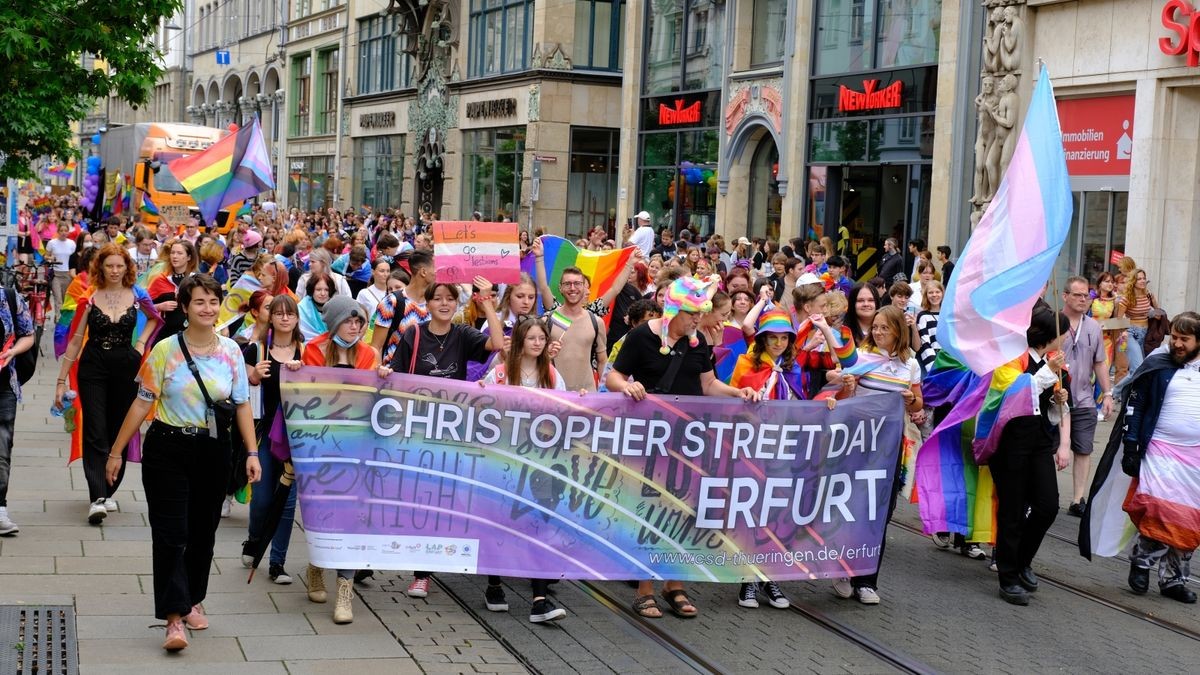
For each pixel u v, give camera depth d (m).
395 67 56.53
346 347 8.59
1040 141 9.59
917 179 26.02
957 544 10.91
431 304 8.88
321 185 64.88
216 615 8.00
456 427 8.41
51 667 6.86
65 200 47.97
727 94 32.88
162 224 25.17
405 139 54.97
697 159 34.75
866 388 9.60
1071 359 12.34
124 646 7.25
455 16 50.00
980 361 9.36
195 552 7.50
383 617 8.18
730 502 8.77
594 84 44.00
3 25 17.94
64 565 8.82
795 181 29.61
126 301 10.28
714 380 8.89
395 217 38.41
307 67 67.00
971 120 24.34
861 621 8.62
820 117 29.06
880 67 27.02
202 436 7.29
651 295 13.61
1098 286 18.58
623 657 7.59
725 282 13.80
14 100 18.56
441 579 9.30
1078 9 22.00
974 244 9.56
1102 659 7.93
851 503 9.03
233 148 17.02
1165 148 20.56
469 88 48.53
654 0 36.84
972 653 7.96
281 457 8.44
